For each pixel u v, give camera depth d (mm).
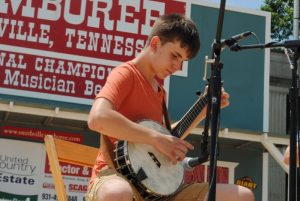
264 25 13453
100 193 3564
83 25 12211
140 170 3854
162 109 4355
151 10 12688
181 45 4020
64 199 3945
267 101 13148
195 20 12977
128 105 4098
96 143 12344
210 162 3596
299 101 3887
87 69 12055
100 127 3760
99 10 12375
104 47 12250
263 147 13227
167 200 4055
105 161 3957
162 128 4074
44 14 12031
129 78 4086
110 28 12367
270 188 14352
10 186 11680
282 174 14500
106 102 3865
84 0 12305
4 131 11797
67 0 12203
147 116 4168
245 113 12953
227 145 13242
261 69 13266
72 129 12211
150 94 4199
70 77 11906
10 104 10867
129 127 3752
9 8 11852
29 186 11797
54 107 11047
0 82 11500
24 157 11844
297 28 13898
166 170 3967
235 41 3852
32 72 11719
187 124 4352
